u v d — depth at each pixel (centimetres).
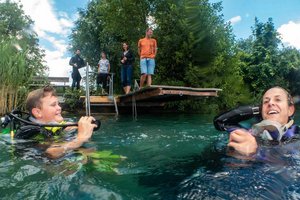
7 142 291
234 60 1495
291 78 1933
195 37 1430
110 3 1702
